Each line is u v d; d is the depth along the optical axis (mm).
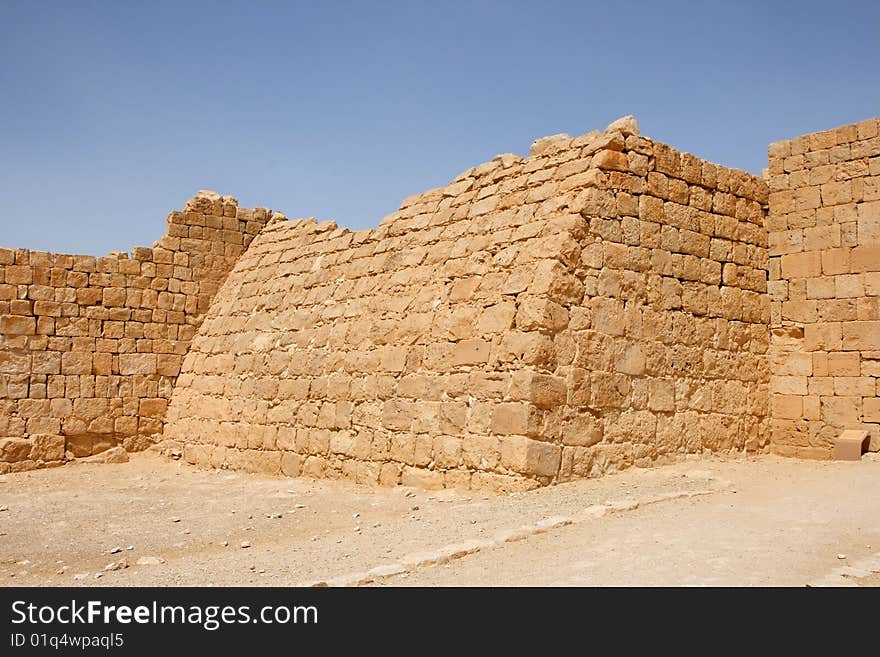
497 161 15719
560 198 13891
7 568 9781
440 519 10680
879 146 15359
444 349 14289
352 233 18375
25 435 19219
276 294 19391
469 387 13562
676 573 7613
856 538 8703
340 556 9070
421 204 16891
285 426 17359
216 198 22469
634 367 13828
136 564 9781
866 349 15117
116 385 20453
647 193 14461
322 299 17891
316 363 17078
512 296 13469
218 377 19734
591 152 14102
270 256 20750
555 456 12586
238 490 15477
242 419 18547
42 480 17609
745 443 15523
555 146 14766
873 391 14938
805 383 15727
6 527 12148
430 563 8289
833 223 15758
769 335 16266
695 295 14992
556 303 12961
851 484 11852
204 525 12062
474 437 13188
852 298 15375
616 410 13516
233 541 10961
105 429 20156
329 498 13812
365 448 15273
